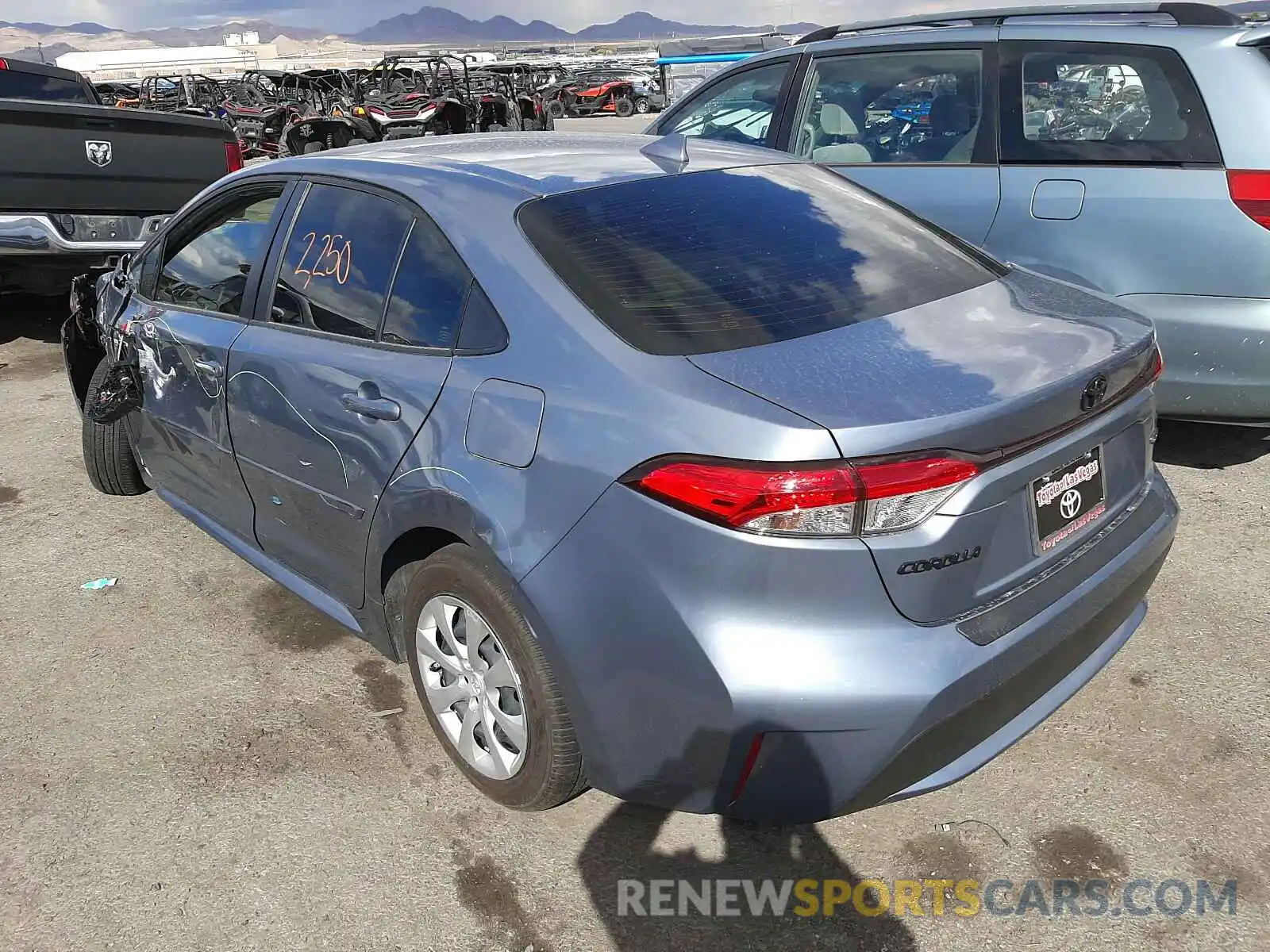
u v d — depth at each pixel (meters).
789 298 2.27
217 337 3.19
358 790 2.61
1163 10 4.17
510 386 2.20
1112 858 2.30
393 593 2.71
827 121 4.93
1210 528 3.82
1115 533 2.32
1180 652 3.06
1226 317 3.71
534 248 2.34
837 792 1.93
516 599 2.15
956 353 2.10
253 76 21.73
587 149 2.95
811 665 1.84
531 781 2.33
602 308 2.18
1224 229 3.66
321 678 3.12
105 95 20.28
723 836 2.41
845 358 2.04
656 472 1.90
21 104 5.82
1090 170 3.98
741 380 1.96
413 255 2.57
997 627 1.97
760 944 2.11
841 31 5.22
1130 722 2.75
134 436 4.02
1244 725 2.72
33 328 7.59
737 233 2.51
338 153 3.13
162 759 2.75
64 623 3.47
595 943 2.13
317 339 2.80
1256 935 2.08
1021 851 2.33
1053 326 2.28
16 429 5.41
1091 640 2.24
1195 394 3.85
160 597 3.64
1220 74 3.72
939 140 4.46
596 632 2.03
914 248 2.67
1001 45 4.30
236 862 2.37
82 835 2.47
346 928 2.18
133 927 2.20
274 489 3.04
